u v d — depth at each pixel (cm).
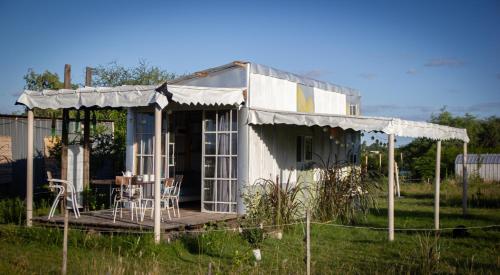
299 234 1091
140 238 895
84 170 1330
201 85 1203
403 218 1372
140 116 1250
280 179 1280
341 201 1262
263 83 1218
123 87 973
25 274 742
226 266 812
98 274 736
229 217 1115
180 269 796
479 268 826
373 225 1241
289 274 760
